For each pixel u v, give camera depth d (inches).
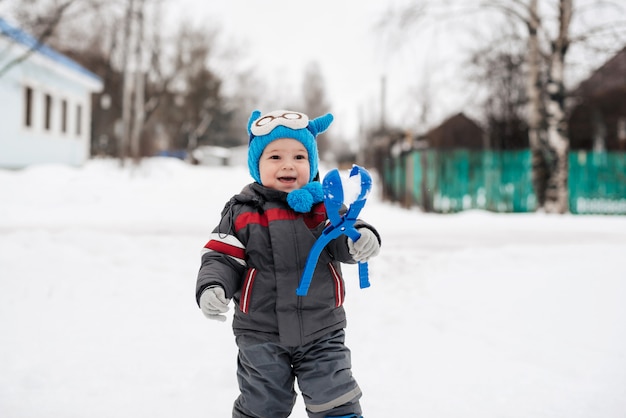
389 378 134.9
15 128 786.8
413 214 565.0
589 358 145.3
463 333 168.6
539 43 600.1
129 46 1017.5
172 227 374.3
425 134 1204.5
